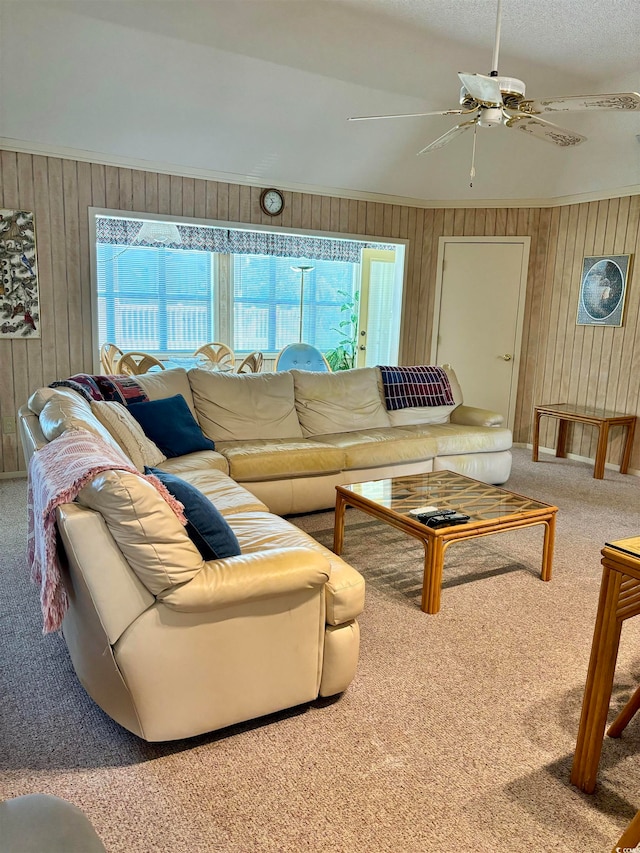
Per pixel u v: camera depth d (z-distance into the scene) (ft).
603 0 11.01
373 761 6.01
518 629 8.64
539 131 10.53
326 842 5.06
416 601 9.40
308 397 14.67
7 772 5.73
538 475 17.07
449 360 21.22
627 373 17.54
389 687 7.25
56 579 5.55
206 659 5.94
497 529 9.31
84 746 6.11
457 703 6.97
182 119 14.94
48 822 3.27
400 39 12.76
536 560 11.11
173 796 5.49
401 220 20.35
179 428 11.94
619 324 17.61
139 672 5.65
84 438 6.54
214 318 23.27
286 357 20.33
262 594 5.95
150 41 12.63
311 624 6.50
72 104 13.79
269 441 13.16
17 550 10.85
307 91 15.02
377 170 18.63
